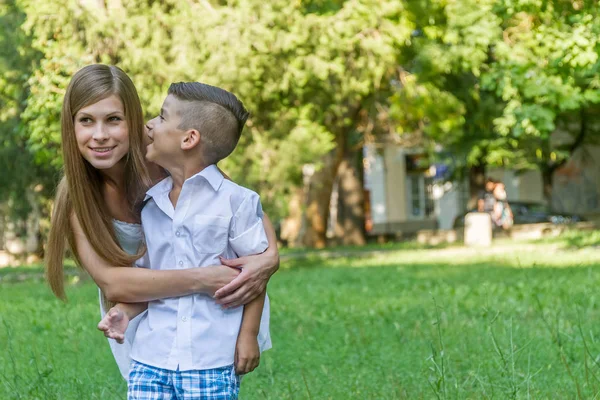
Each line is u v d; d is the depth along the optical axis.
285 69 20.17
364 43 21.92
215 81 18.53
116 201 4.36
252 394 6.94
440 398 5.95
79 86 4.20
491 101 30.55
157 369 4.18
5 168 22.30
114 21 17.84
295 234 37.62
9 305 14.21
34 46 17.92
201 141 4.16
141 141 4.32
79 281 17.19
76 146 4.24
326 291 15.84
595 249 24.50
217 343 4.20
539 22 21.58
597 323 9.84
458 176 39.75
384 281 17.92
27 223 29.64
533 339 8.36
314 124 21.64
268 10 19.34
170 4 19.19
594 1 16.42
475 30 24.17
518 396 5.99
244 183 19.91
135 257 4.27
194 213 4.19
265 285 4.29
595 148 46.00
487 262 22.59
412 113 27.56
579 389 6.16
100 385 7.07
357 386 7.05
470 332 9.36
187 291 4.17
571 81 21.44
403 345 9.01
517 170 40.38
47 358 8.10
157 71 18.22
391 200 47.03
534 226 36.75
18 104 20.05
